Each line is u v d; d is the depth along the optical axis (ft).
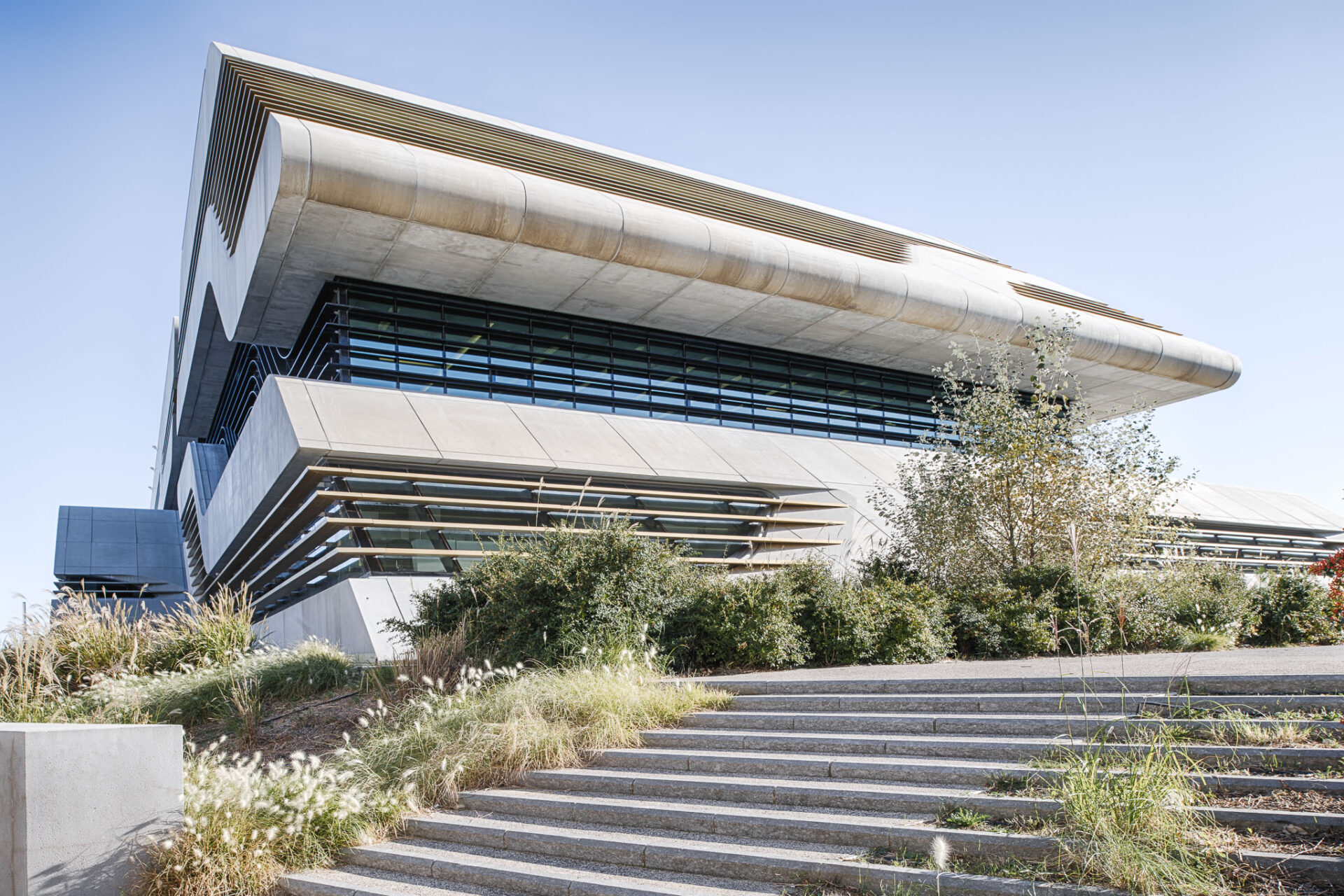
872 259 77.46
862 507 66.08
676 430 67.41
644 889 16.35
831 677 27.32
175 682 33.99
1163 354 87.04
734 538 57.72
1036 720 19.77
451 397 60.13
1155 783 15.28
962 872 14.97
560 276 62.44
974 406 46.57
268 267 58.95
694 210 70.59
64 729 19.11
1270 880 13.25
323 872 20.16
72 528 110.52
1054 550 42.52
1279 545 95.86
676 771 21.68
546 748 23.29
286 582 60.44
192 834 19.98
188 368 105.60
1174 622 38.99
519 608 32.32
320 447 48.49
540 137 79.36
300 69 71.20
